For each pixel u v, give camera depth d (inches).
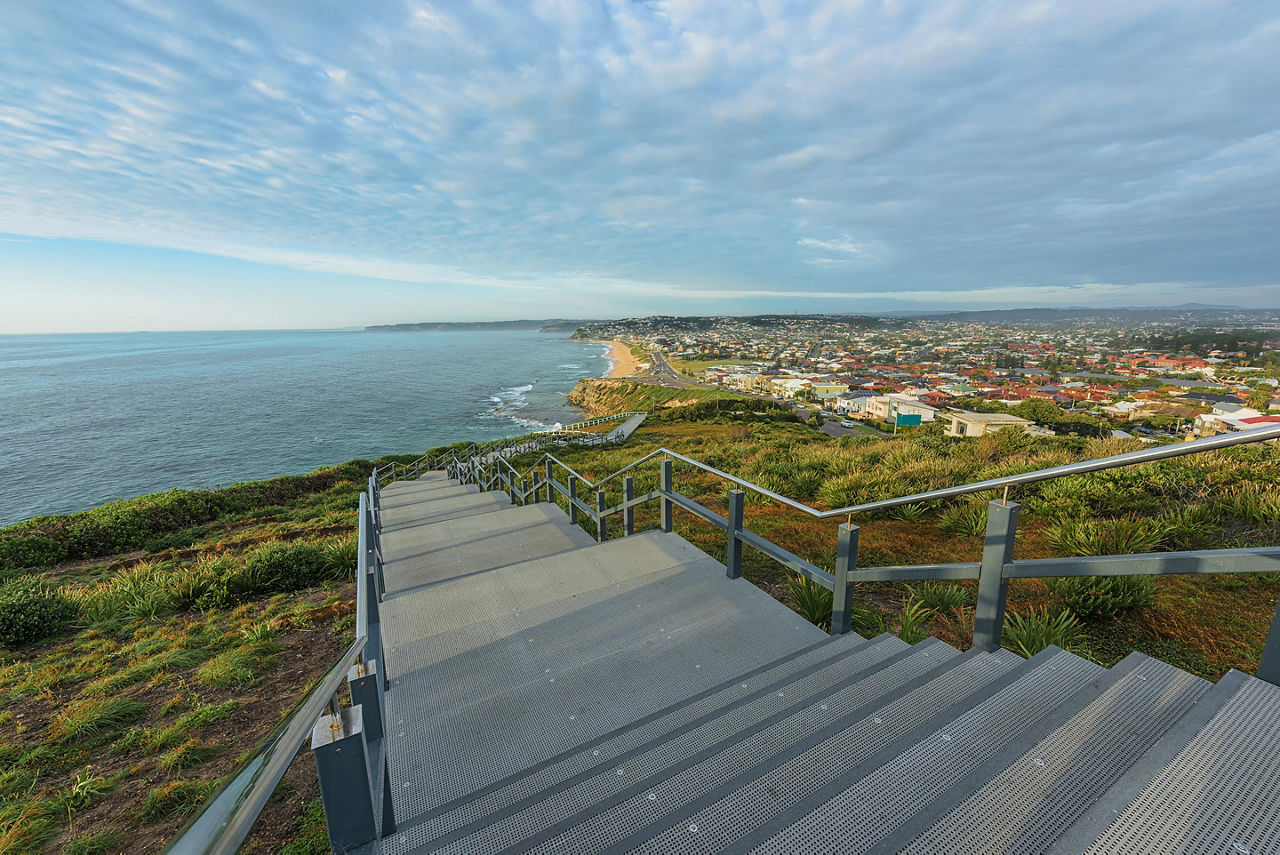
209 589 256.2
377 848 54.9
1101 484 211.2
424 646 123.5
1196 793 47.9
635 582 150.2
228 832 29.5
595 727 94.1
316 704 45.3
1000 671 83.5
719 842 54.4
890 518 223.9
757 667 108.7
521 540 222.1
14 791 126.9
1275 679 59.5
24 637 229.8
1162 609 134.0
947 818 50.5
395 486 553.6
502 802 73.2
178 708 157.8
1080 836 45.1
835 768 64.9
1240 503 180.1
